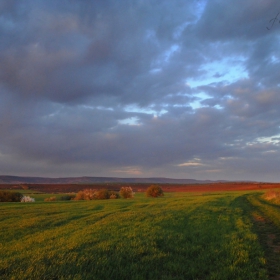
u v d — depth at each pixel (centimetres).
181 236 1266
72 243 1153
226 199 4303
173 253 1004
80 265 813
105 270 783
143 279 725
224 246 1077
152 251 998
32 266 819
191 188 13000
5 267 822
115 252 977
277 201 3434
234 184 14100
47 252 1022
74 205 3594
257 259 905
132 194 6191
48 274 738
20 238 1438
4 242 1351
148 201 4294
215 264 868
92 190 6322
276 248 1095
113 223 1762
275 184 12862
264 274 745
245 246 1065
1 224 1922
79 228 1650
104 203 3938
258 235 1372
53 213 2612
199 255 962
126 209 2902
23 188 12219
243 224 1648
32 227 1777
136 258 919
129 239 1224
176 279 733
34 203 4159
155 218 1953
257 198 4394
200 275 774
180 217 2025
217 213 2328
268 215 2159
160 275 767
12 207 3303
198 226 1606
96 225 1714
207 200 4016
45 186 13288
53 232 1545
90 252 981
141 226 1602
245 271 774
